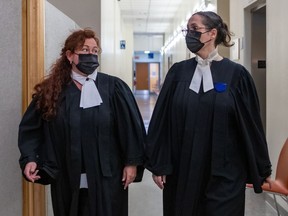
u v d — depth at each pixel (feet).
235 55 15.62
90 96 5.89
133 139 5.98
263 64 14.46
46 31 7.78
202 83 5.90
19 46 7.06
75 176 5.75
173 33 45.60
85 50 5.86
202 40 5.88
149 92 90.48
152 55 92.27
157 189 13.42
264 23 14.38
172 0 35.01
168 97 6.23
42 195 7.52
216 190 5.78
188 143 5.84
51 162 5.82
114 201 5.99
